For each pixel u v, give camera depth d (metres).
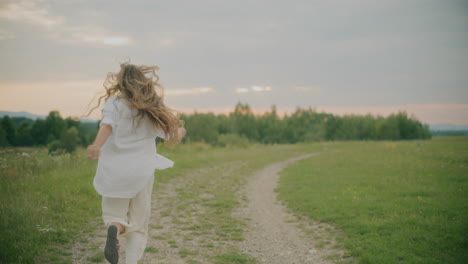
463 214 7.01
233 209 8.51
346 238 5.91
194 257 4.73
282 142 68.88
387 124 79.56
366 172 15.38
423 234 5.68
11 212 5.51
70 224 5.70
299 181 13.55
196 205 8.73
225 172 16.27
